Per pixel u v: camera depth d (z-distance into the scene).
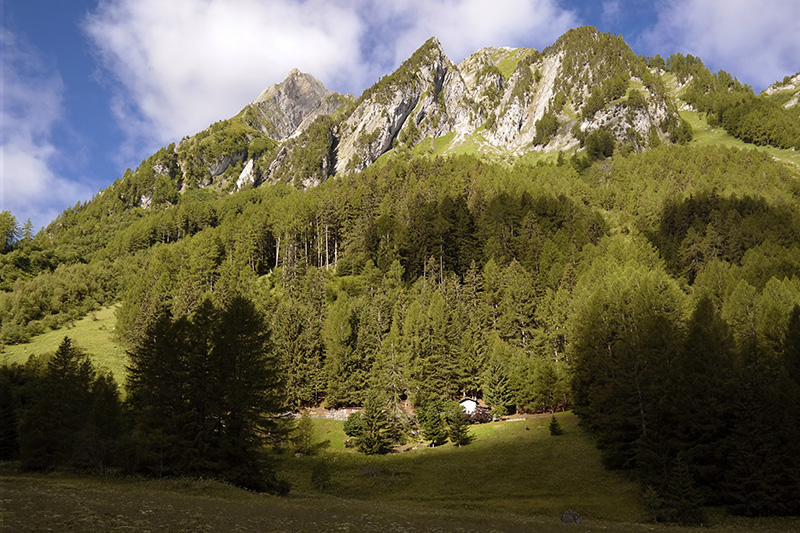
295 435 78.00
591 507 48.53
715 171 189.75
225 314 51.91
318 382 97.31
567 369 87.81
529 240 134.50
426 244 135.88
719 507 48.28
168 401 47.72
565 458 64.12
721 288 99.69
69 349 65.94
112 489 37.09
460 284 128.88
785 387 50.88
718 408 51.62
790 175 190.88
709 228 127.00
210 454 46.50
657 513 44.53
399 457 73.31
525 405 88.62
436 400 87.50
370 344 103.38
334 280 138.00
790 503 45.44
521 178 194.88
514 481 58.78
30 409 62.84
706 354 55.75
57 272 167.88
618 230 158.38
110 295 157.25
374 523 31.55
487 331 107.50
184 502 31.17
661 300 79.75
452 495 55.91
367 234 144.00
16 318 131.88
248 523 26.44
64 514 22.91
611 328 79.25
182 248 157.25
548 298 107.00
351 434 80.12
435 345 97.00
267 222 165.75
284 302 119.00
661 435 54.94
